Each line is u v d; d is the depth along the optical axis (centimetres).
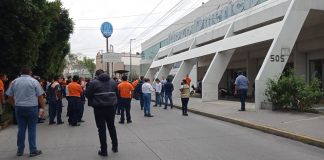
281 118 1471
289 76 1745
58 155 941
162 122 1584
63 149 1017
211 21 3266
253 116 1584
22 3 1738
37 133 1321
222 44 2597
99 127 914
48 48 3000
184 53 3412
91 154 943
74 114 1517
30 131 939
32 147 938
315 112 1636
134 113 2011
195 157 880
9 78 1991
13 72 1933
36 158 911
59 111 1602
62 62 4550
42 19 2019
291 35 1883
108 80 927
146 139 1145
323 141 988
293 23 1886
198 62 4044
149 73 4528
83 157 909
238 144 1044
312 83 1717
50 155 943
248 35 2238
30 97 927
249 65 3112
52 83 1608
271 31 2000
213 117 1741
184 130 1333
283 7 2195
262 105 1834
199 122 1580
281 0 2220
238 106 2091
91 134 1281
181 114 1952
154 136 1202
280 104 1744
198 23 3569
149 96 1833
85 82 2141
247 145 1027
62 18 3130
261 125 1320
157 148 998
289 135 1134
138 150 974
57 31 3112
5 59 1848
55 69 3803
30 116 931
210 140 1114
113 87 930
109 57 2872
